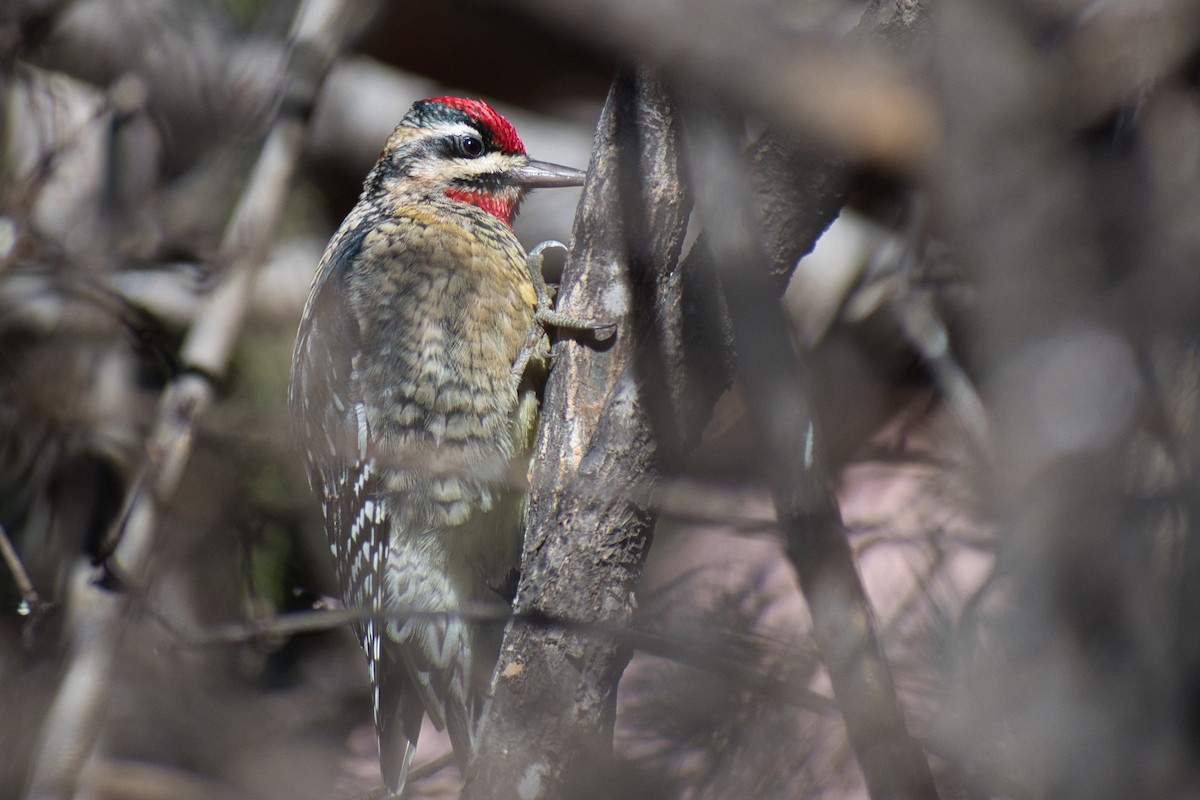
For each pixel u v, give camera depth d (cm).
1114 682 292
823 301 1033
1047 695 300
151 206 985
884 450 761
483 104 870
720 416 806
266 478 924
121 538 823
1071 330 262
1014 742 401
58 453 918
